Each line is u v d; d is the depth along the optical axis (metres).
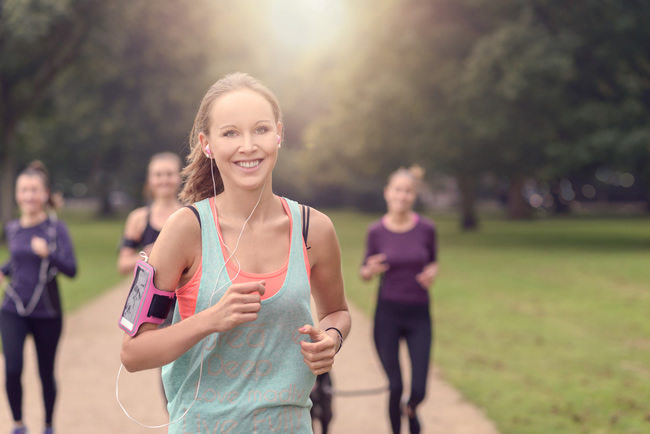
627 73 22.03
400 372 4.57
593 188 61.72
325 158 32.25
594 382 6.43
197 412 1.94
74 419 5.33
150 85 27.92
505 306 11.05
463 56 23.81
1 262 15.83
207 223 1.96
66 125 35.88
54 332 4.74
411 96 24.44
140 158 36.94
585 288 13.02
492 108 22.08
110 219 46.44
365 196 54.34
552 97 20.81
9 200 22.50
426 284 4.64
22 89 23.41
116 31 22.11
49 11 17.86
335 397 6.09
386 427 5.26
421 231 4.75
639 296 11.92
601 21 21.05
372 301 11.98
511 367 7.06
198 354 1.94
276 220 2.03
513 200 42.72
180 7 26.36
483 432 5.03
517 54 20.66
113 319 9.84
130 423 5.23
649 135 19.83
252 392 1.94
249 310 1.79
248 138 1.92
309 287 2.01
